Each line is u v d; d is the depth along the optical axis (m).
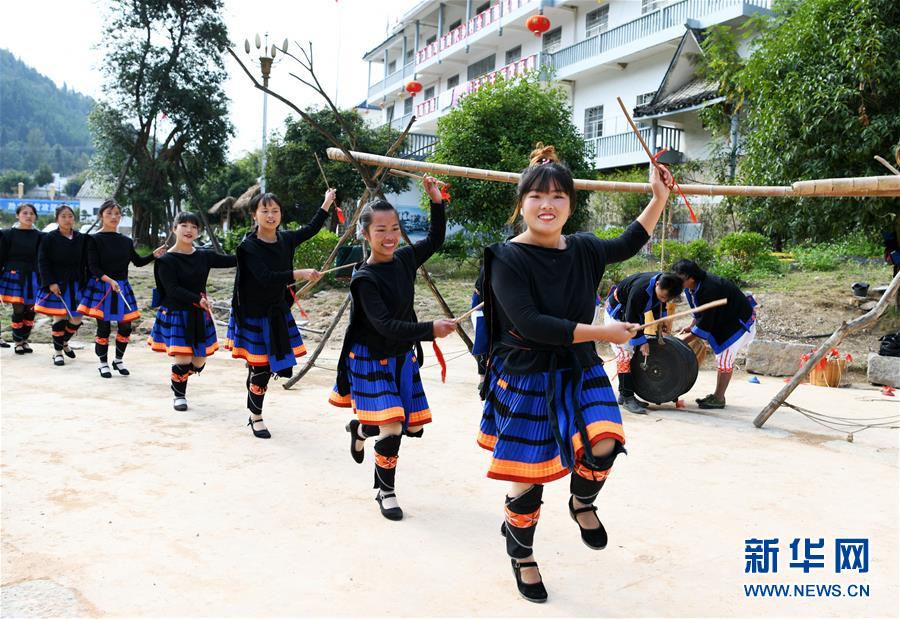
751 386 7.37
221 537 3.21
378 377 3.59
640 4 22.02
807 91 7.94
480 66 29.75
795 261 13.62
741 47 18.20
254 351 4.85
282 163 24.05
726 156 16.73
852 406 6.37
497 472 2.62
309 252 13.34
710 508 3.69
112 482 3.90
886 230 8.42
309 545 3.16
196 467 4.20
